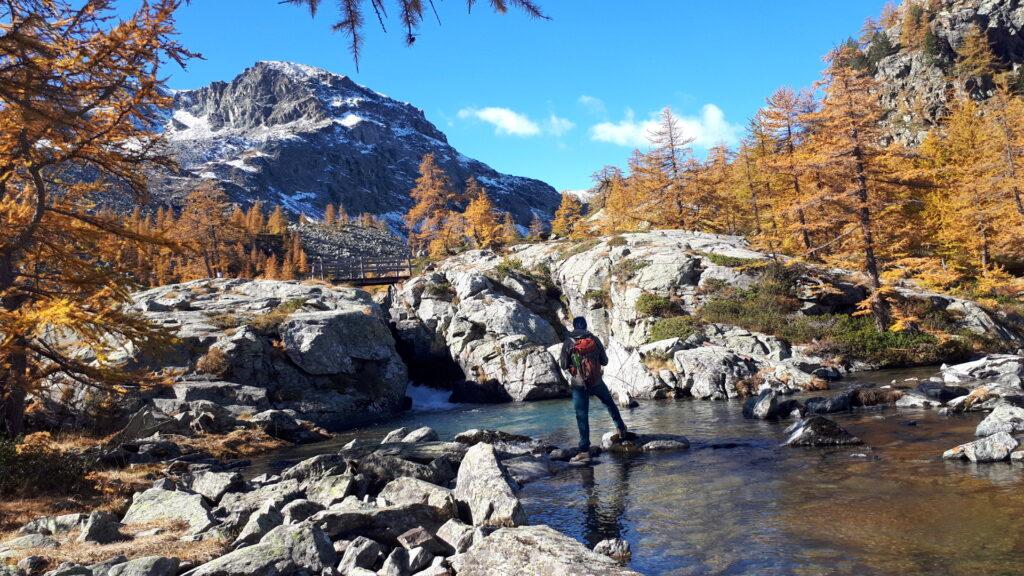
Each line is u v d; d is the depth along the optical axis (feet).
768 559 14.98
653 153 164.76
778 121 128.67
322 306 93.45
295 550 15.78
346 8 13.46
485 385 89.51
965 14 339.57
